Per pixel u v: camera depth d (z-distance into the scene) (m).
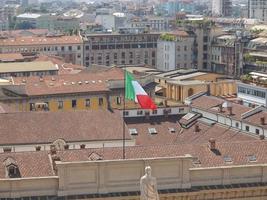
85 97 198.88
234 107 166.12
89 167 96.44
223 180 102.25
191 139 155.88
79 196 95.75
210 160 109.25
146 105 110.69
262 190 102.88
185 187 99.88
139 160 97.94
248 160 111.06
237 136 152.00
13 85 191.75
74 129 141.75
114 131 143.12
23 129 139.25
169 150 110.50
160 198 97.81
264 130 150.38
